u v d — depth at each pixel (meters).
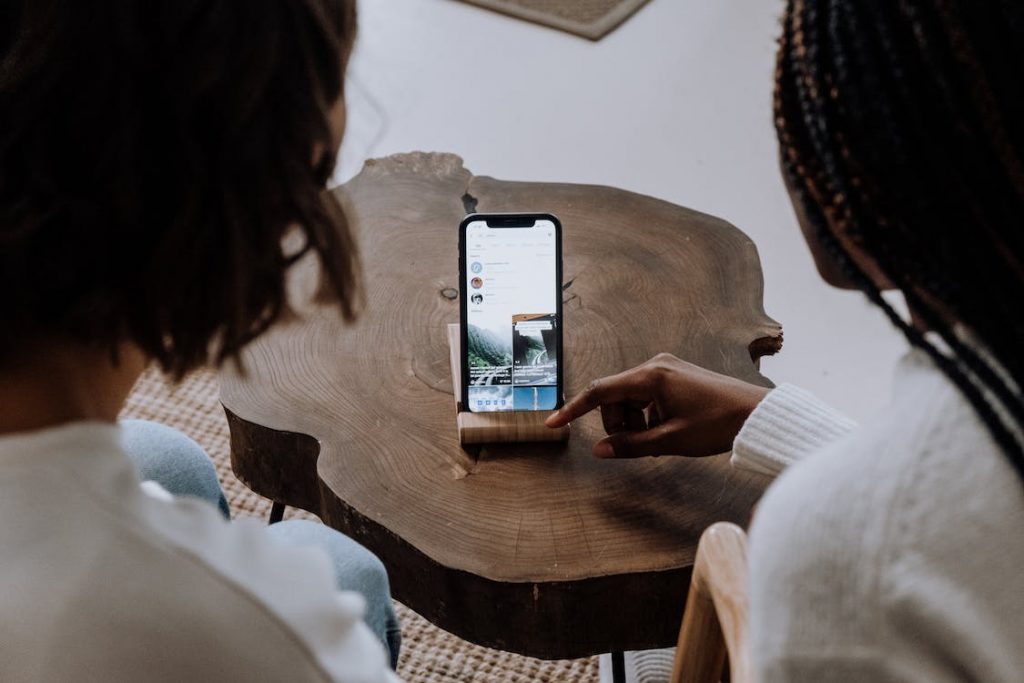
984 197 0.42
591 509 1.00
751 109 2.47
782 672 0.45
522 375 1.07
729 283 1.27
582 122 2.43
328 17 0.51
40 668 0.47
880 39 0.43
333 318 1.20
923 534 0.43
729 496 1.01
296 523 0.97
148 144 0.47
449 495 1.01
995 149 0.41
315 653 0.50
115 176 0.46
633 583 0.95
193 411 1.82
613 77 2.56
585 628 0.97
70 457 0.47
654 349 1.17
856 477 0.44
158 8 0.45
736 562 0.65
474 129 2.40
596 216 1.37
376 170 1.44
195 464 1.03
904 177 0.44
